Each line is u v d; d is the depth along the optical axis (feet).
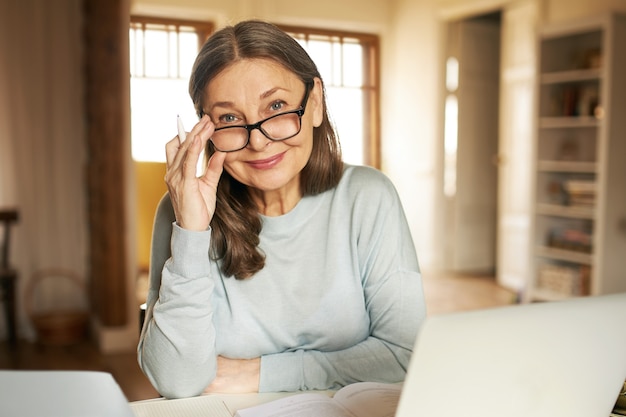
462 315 2.27
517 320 2.40
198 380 3.76
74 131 15.61
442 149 20.84
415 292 4.27
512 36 19.30
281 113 3.72
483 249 21.70
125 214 13.82
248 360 3.93
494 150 21.52
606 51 14.47
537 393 2.56
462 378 2.33
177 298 3.66
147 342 3.78
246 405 3.63
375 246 4.26
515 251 19.34
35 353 13.83
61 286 15.74
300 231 4.20
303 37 10.07
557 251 16.21
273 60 3.71
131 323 14.06
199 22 10.84
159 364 3.73
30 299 15.05
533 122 16.63
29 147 15.29
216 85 3.70
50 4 15.17
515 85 19.35
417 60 19.92
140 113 9.96
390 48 18.92
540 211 16.67
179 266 3.66
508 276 19.61
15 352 13.93
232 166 3.83
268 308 4.11
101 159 13.65
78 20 15.39
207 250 3.70
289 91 3.77
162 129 9.91
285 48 3.76
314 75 3.95
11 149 15.15
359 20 17.29
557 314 2.50
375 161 10.46
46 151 15.44
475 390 2.39
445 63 20.57
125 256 13.85
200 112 3.89
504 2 18.83
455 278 20.61
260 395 3.81
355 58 10.37
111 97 13.35
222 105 3.72
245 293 4.10
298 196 4.25
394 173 20.02
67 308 15.81
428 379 2.26
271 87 3.70
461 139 20.98
